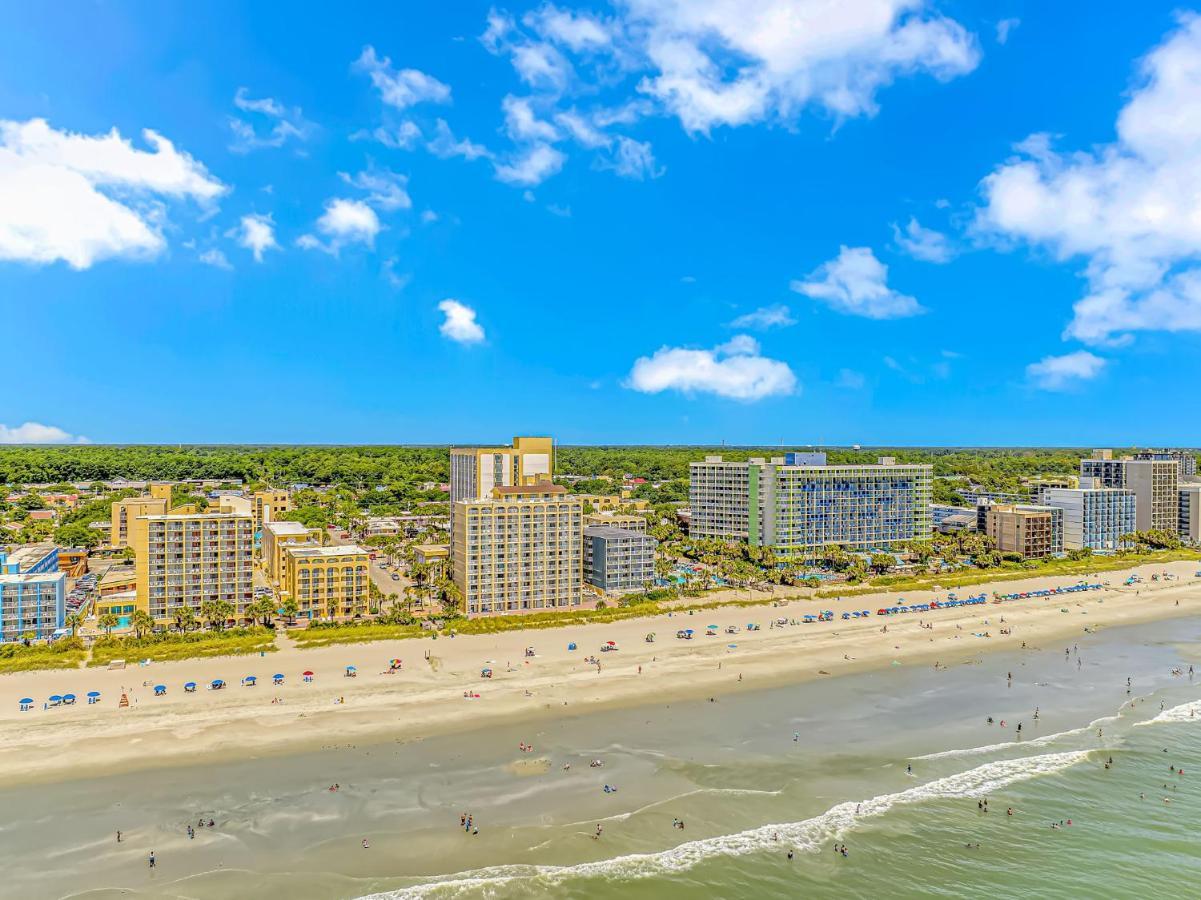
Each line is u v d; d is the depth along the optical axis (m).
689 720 137.38
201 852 94.38
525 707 141.38
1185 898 91.25
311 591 195.12
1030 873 95.19
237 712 135.25
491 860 94.50
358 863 93.12
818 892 90.62
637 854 96.62
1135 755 126.81
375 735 127.94
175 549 190.38
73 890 86.75
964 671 168.12
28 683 145.12
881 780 117.25
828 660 173.12
